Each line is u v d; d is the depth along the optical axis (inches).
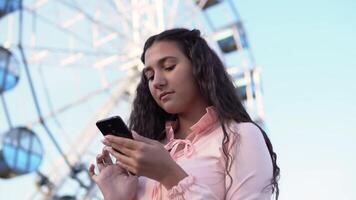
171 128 85.6
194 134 79.7
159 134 91.4
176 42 82.4
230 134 75.0
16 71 415.8
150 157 65.7
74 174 447.8
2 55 406.6
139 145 65.9
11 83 415.2
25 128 421.7
